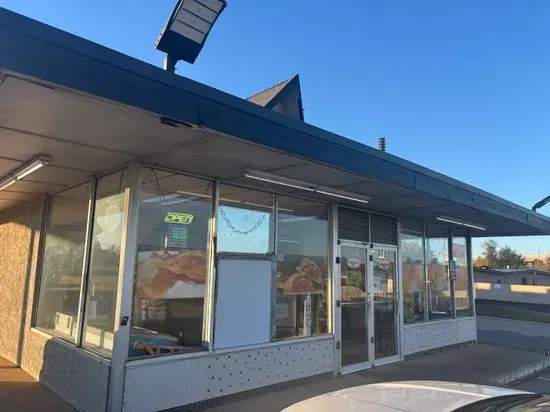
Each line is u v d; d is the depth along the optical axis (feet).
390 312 29.60
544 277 132.46
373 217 28.99
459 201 24.88
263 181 20.12
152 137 14.16
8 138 14.44
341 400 9.44
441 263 36.06
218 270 19.76
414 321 31.99
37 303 24.56
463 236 39.68
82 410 17.47
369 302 27.66
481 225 35.24
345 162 17.33
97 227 19.67
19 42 9.26
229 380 19.42
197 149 15.46
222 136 13.44
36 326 24.18
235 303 20.24
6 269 29.84
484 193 27.61
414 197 23.41
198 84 12.46
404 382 11.39
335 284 25.38
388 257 29.91
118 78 10.82
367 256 28.07
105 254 18.66
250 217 21.61
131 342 16.94
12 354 26.11
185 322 18.66
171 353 17.90
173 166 18.13
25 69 9.30
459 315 37.32
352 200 24.75
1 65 8.98
